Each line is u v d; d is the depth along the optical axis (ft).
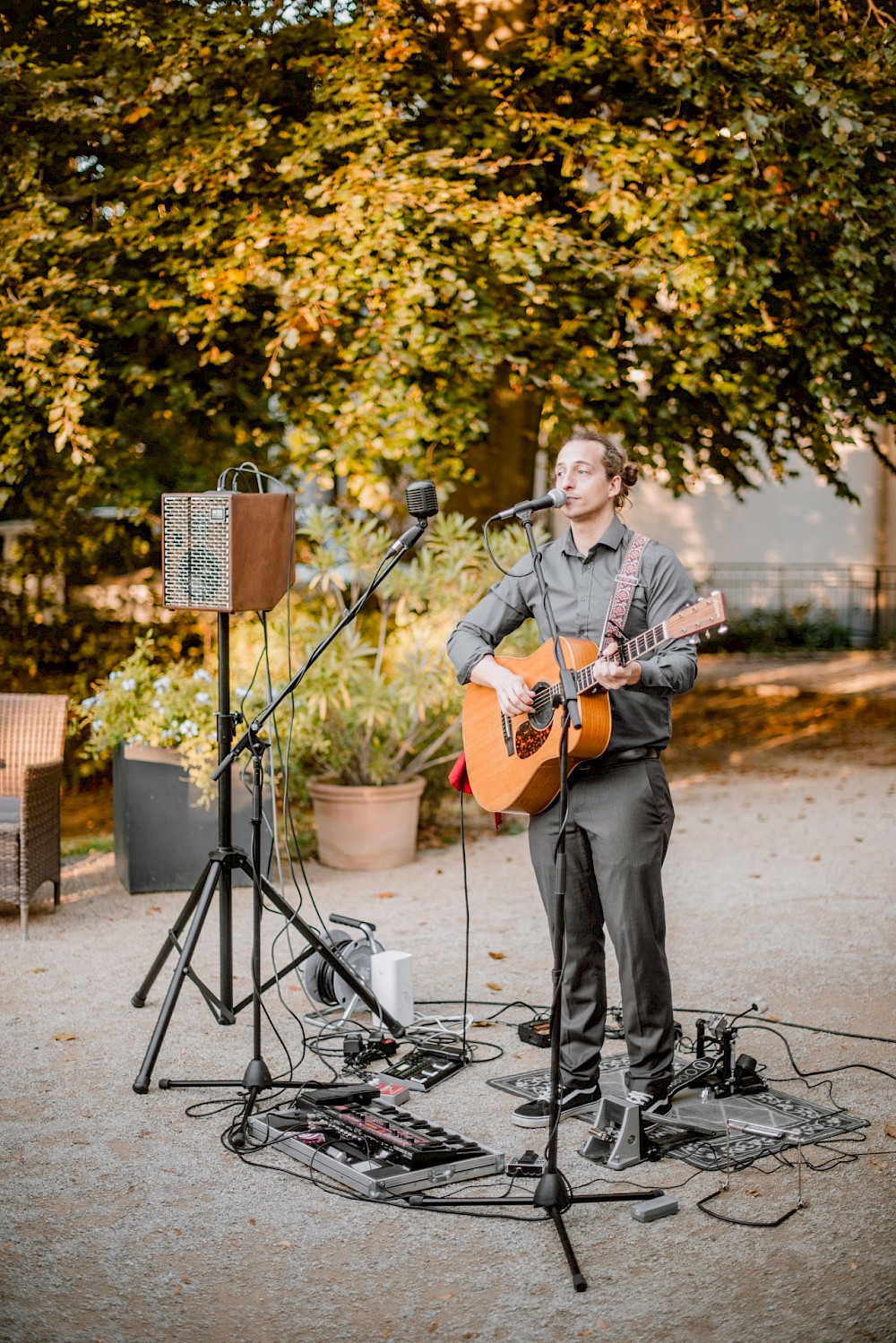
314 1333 8.11
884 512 61.21
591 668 10.31
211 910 18.74
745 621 59.88
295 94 24.98
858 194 23.43
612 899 10.96
